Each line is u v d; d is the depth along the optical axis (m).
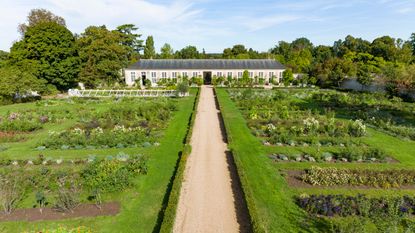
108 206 12.45
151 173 15.81
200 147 20.09
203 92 49.62
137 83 59.31
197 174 15.66
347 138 21.77
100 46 55.22
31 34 46.97
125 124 25.45
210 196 13.30
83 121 27.25
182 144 20.81
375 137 22.77
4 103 37.84
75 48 52.19
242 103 35.28
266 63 64.69
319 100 39.91
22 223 11.21
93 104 37.09
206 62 64.12
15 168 16.33
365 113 29.58
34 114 30.44
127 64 64.31
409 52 70.62
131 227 10.98
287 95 42.81
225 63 64.19
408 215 11.70
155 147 20.11
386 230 10.01
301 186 14.16
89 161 17.19
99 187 13.48
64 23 70.81
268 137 22.41
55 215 11.76
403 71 40.78
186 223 11.24
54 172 15.32
